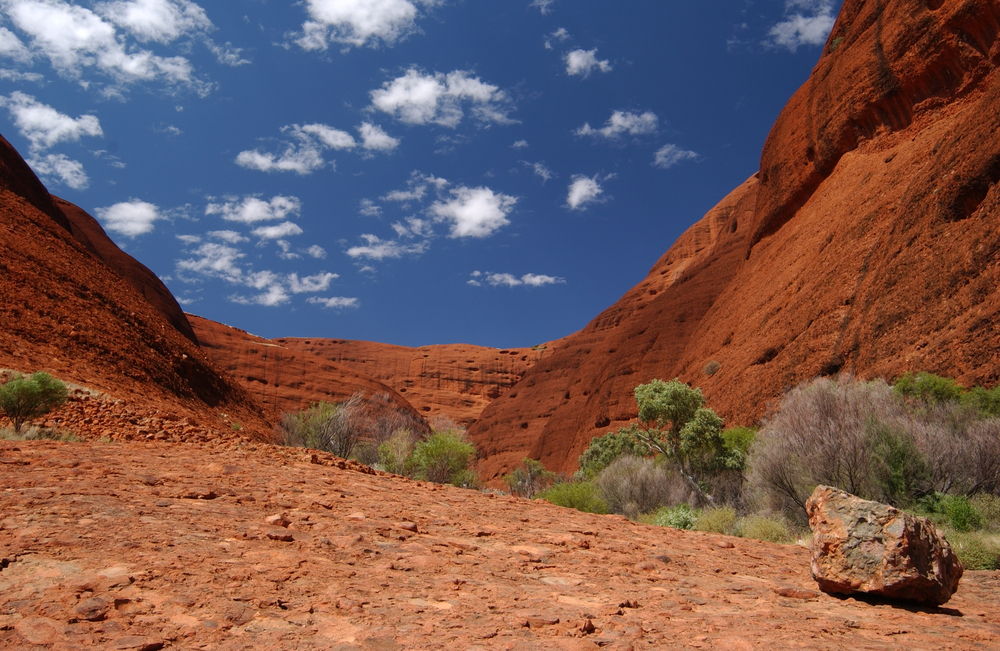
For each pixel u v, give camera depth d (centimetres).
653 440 3097
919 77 4600
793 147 6000
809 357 3950
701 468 2847
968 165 3275
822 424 1773
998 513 1325
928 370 2936
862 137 5169
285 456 1023
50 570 375
